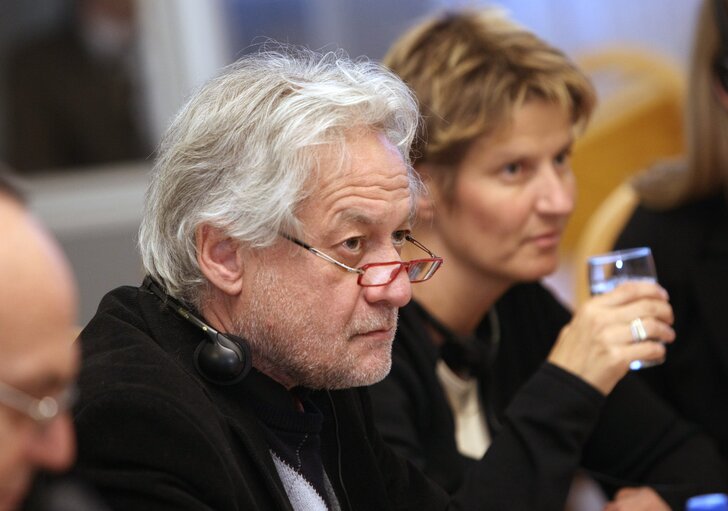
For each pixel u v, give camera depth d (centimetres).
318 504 245
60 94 774
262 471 226
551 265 339
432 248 341
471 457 336
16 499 147
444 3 812
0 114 771
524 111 327
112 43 779
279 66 240
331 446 257
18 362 141
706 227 410
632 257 319
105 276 779
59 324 144
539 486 282
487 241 334
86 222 773
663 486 350
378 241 233
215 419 219
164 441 209
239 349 230
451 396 347
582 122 345
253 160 225
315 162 225
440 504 281
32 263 142
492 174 331
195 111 234
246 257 229
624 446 358
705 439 365
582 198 611
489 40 334
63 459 149
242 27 816
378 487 261
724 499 204
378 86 235
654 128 619
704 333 401
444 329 340
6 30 765
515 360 365
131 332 229
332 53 257
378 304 233
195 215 229
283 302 229
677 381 405
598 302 306
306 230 226
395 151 234
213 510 210
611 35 832
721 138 401
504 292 364
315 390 256
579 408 292
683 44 836
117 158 786
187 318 235
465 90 327
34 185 767
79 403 211
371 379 234
